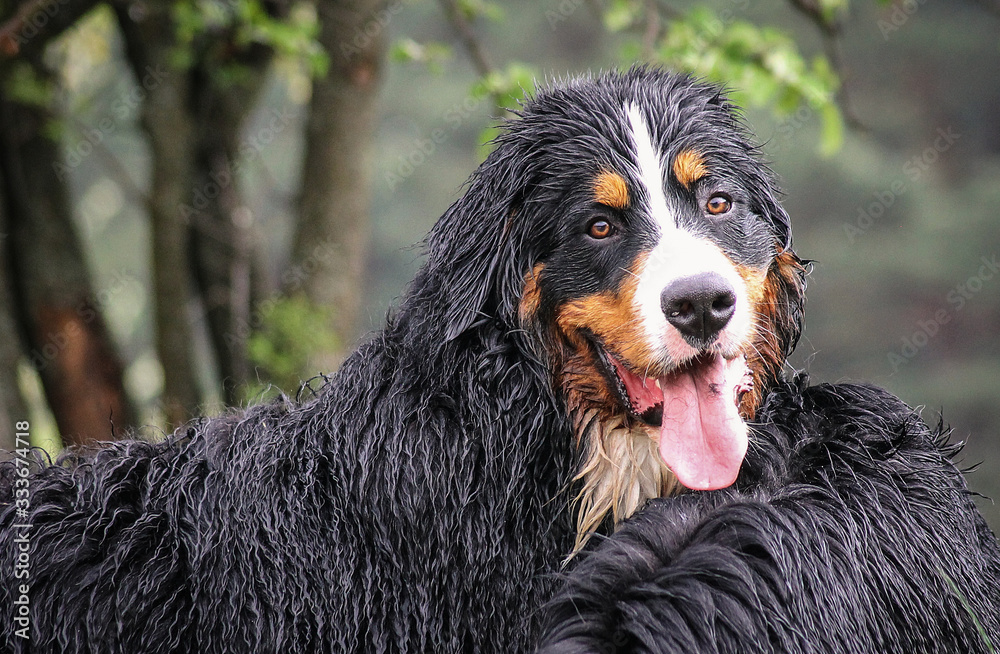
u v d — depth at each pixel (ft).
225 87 30.86
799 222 85.51
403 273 86.38
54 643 14.29
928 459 14.98
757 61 28.58
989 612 14.44
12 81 28.30
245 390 27.22
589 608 12.96
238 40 28.48
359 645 14.17
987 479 66.95
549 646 12.60
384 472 14.15
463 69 86.28
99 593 14.19
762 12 81.66
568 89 14.85
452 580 14.07
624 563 13.23
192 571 14.21
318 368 29.40
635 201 13.98
